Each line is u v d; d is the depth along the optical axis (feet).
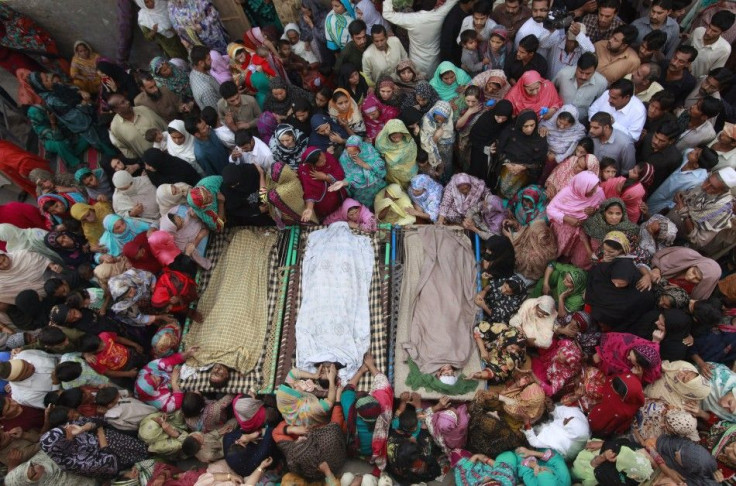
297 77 20.08
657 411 11.79
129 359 14.25
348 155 16.16
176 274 14.94
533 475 11.91
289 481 12.44
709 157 13.78
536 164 15.48
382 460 12.40
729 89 17.19
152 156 15.71
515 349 13.56
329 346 14.34
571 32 15.70
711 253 14.87
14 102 21.85
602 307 13.10
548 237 14.84
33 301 15.02
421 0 17.34
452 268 15.47
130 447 13.29
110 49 21.90
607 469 11.40
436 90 17.04
